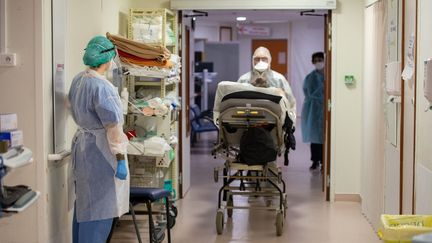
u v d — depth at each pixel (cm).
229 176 528
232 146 536
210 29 1480
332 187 646
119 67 465
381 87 501
